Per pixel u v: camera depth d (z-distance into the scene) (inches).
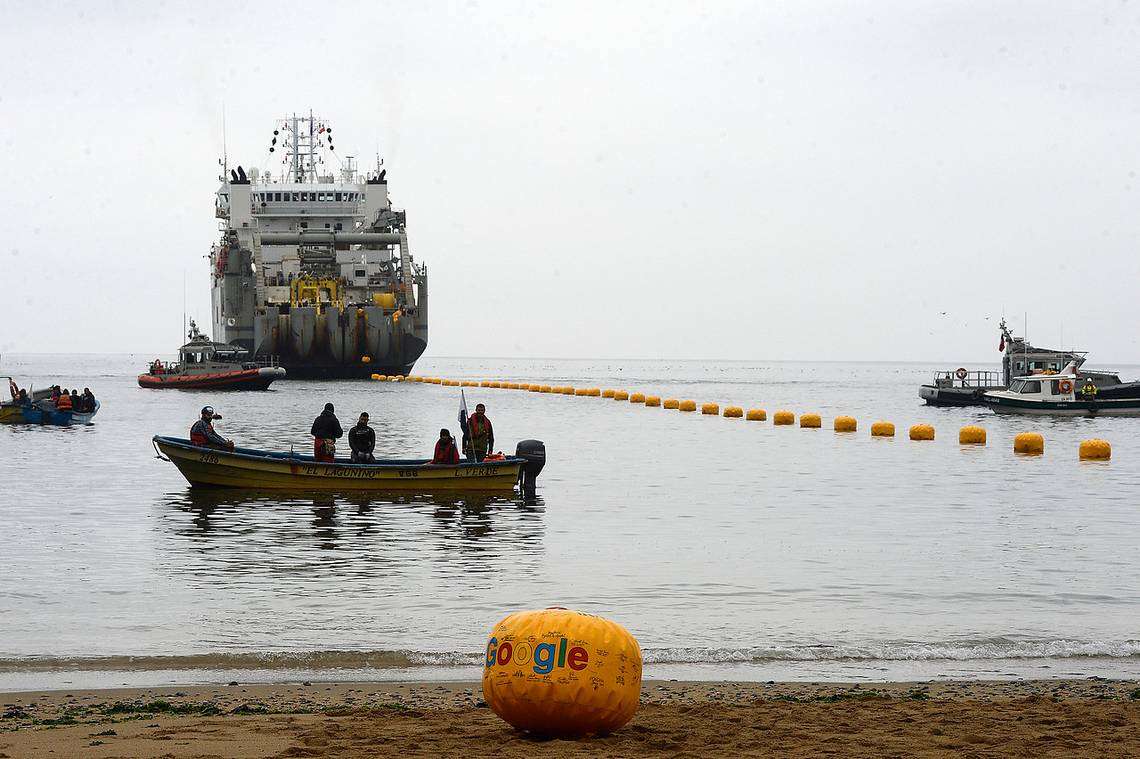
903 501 1370.6
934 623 718.5
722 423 2997.0
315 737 443.2
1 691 557.9
